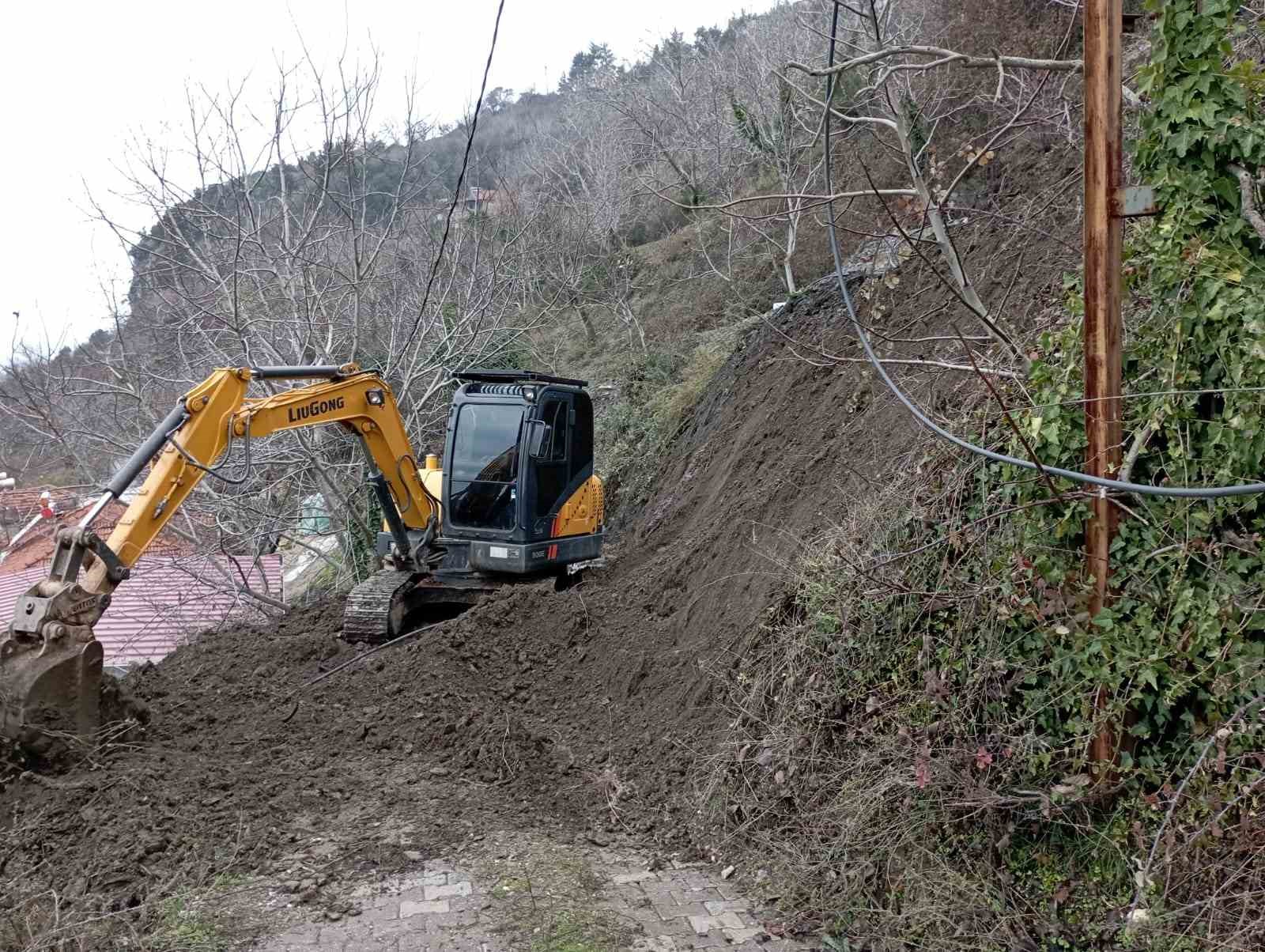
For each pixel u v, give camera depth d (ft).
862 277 37.81
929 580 17.06
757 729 19.10
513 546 32.65
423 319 52.65
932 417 21.21
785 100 21.70
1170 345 14.53
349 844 17.28
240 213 44.68
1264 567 13.46
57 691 19.48
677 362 61.72
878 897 15.01
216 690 26.61
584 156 87.76
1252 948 11.64
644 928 14.82
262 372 26.37
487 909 15.12
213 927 14.56
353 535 49.98
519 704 25.66
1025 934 13.34
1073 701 14.56
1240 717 12.98
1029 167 30.99
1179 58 14.12
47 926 14.53
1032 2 32.35
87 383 47.32
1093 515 14.71
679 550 33.73
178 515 46.73
